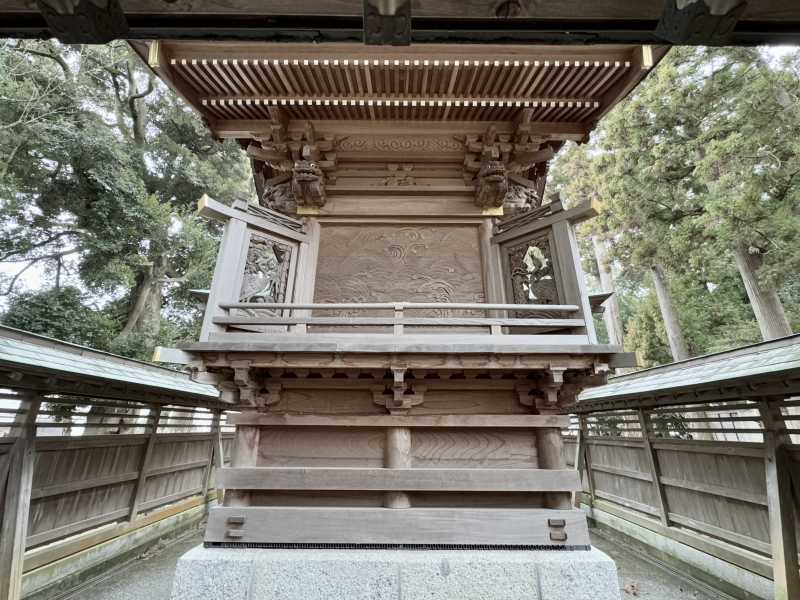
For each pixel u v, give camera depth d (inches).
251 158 261.4
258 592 156.5
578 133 235.1
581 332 187.0
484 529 170.1
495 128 231.1
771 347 231.6
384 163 251.0
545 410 189.8
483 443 189.3
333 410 191.0
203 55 187.3
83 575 277.0
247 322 182.4
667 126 610.5
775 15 73.4
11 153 642.8
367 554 163.8
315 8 71.5
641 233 637.9
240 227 206.5
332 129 240.5
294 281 224.5
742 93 510.0
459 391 196.1
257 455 185.6
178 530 413.1
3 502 215.2
